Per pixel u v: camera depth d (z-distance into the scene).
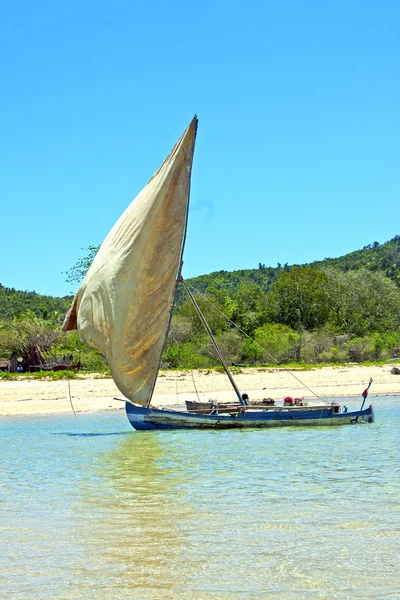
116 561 8.72
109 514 11.23
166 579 8.03
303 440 20.64
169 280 22.31
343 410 29.72
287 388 38.53
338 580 7.92
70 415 28.91
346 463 16.17
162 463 16.58
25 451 18.95
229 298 71.75
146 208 21.66
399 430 23.00
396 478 14.09
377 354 54.94
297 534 9.80
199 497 12.45
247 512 11.18
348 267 133.00
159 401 33.66
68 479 14.59
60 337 49.75
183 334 54.38
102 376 41.06
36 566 8.56
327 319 68.75
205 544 9.38
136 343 22.11
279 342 53.78
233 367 45.19
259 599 7.40
